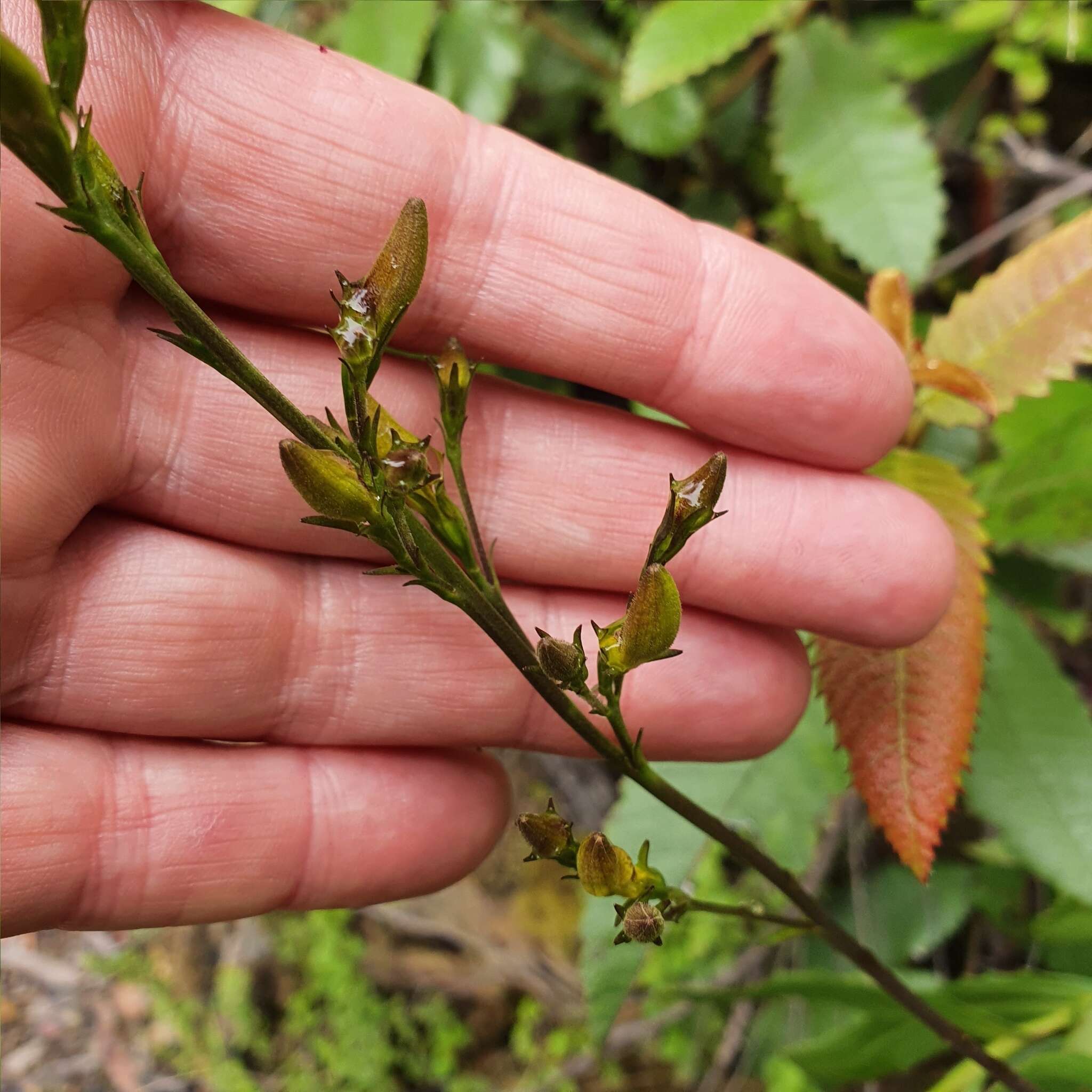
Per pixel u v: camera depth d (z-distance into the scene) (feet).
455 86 0.61
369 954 0.76
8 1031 0.75
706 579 0.46
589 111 0.71
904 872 0.62
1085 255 0.49
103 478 0.42
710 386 0.45
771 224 0.67
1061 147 0.71
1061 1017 0.47
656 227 0.44
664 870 0.53
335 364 0.44
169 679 0.44
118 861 0.44
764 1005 0.68
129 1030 0.75
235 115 0.41
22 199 0.38
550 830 0.36
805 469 0.46
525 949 0.76
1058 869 0.51
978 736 0.52
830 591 0.45
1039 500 0.54
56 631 0.42
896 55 0.64
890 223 0.59
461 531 0.35
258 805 0.45
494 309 0.44
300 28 0.64
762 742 0.48
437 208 0.43
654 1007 0.70
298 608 0.45
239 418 0.43
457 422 0.36
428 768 0.48
